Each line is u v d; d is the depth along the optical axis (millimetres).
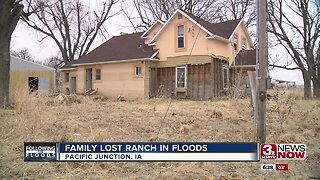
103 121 8812
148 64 22219
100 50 27828
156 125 8484
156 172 4676
